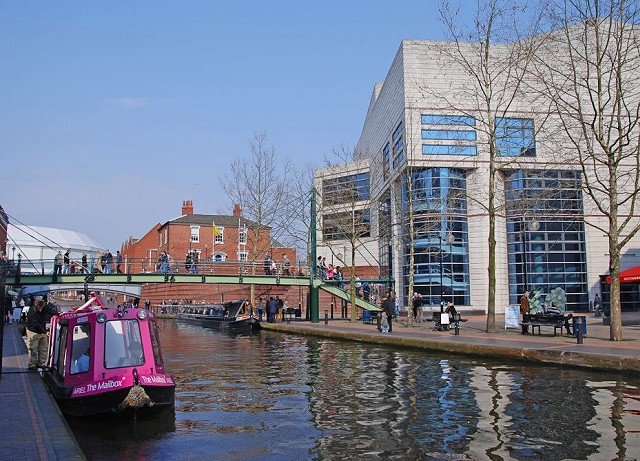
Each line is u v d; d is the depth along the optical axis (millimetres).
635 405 11289
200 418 11156
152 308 78062
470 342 20531
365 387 14312
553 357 16922
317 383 15227
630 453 8203
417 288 46281
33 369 15273
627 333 23328
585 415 10523
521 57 30172
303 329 33031
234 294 67562
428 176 45438
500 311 46781
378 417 10867
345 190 44156
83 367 11734
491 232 25469
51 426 8477
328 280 42812
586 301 47031
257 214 50656
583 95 37094
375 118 63594
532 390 13070
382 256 58094
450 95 45031
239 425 10523
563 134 35188
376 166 50406
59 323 13523
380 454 8453
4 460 6598
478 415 10734
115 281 37906
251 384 15305
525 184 42094
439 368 17234
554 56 27922
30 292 48562
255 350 25062
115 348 11695
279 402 12672
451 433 9500
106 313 11906
